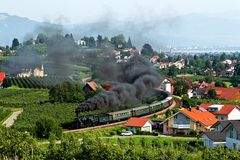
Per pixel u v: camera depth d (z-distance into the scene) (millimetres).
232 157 93812
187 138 155000
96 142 97938
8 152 106000
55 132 146750
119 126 170875
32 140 109188
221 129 135125
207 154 96000
